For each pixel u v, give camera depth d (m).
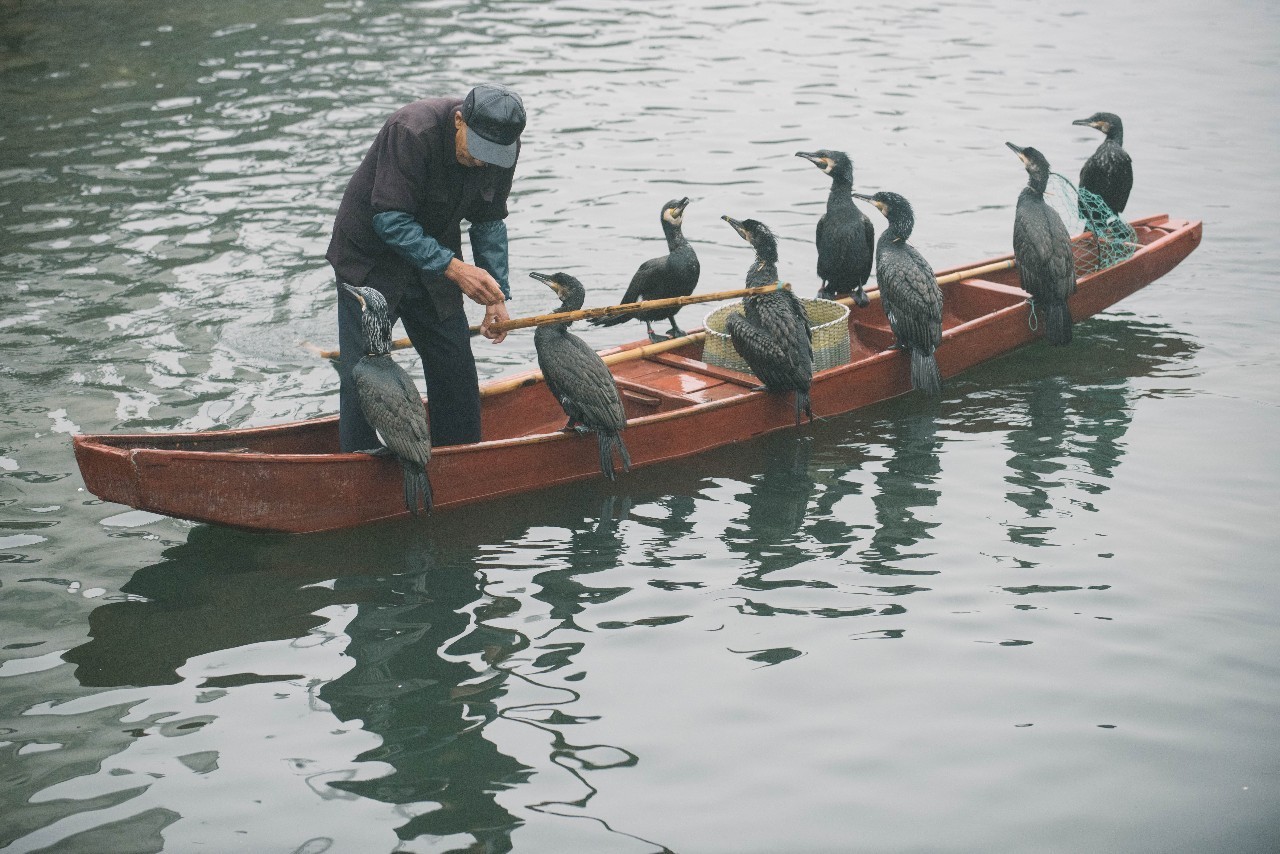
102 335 9.01
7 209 11.51
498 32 18.41
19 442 7.42
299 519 6.43
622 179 12.67
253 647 5.56
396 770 4.76
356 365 6.40
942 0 20.84
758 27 19.03
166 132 13.72
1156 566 6.16
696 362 8.31
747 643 5.58
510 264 10.58
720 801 4.59
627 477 7.23
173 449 6.40
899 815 4.52
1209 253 10.83
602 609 5.86
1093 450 7.45
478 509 6.83
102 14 18.66
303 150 13.22
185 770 4.75
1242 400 8.08
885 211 8.38
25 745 4.87
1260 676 5.30
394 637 5.64
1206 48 17.62
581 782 4.69
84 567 6.18
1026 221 8.78
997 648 5.52
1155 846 4.37
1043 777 4.71
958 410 8.09
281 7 19.38
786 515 6.77
